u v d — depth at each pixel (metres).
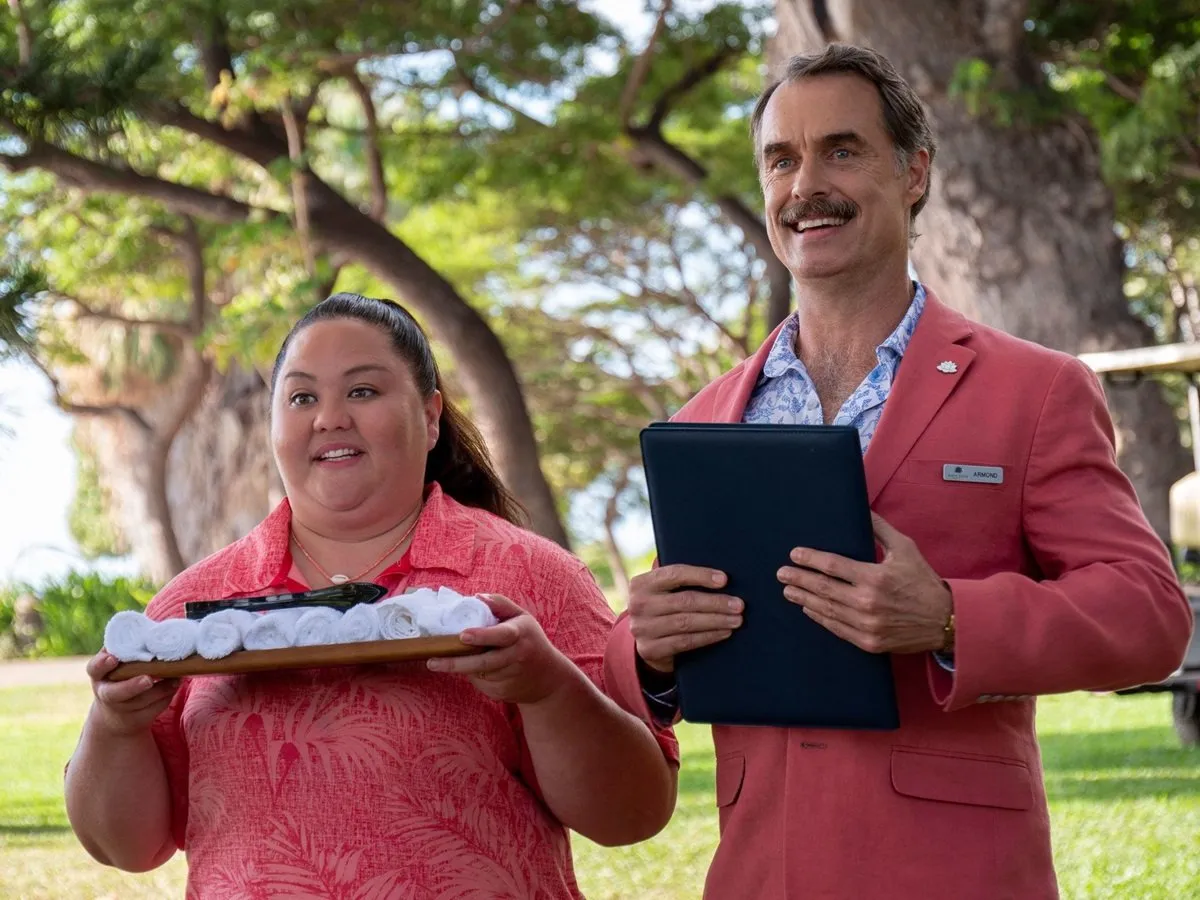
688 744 11.07
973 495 2.87
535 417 33.97
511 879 2.78
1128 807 7.49
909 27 11.95
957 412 2.93
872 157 3.03
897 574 2.64
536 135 18.61
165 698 2.72
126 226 22.16
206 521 31.52
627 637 2.97
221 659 2.61
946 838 2.78
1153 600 2.72
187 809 2.97
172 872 7.19
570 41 18.39
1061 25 15.76
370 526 2.95
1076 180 12.04
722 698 2.80
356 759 2.72
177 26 16.03
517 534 3.02
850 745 2.84
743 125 21.39
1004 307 11.84
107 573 24.59
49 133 8.19
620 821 2.88
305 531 2.99
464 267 28.92
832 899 2.79
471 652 2.56
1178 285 25.73
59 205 21.69
